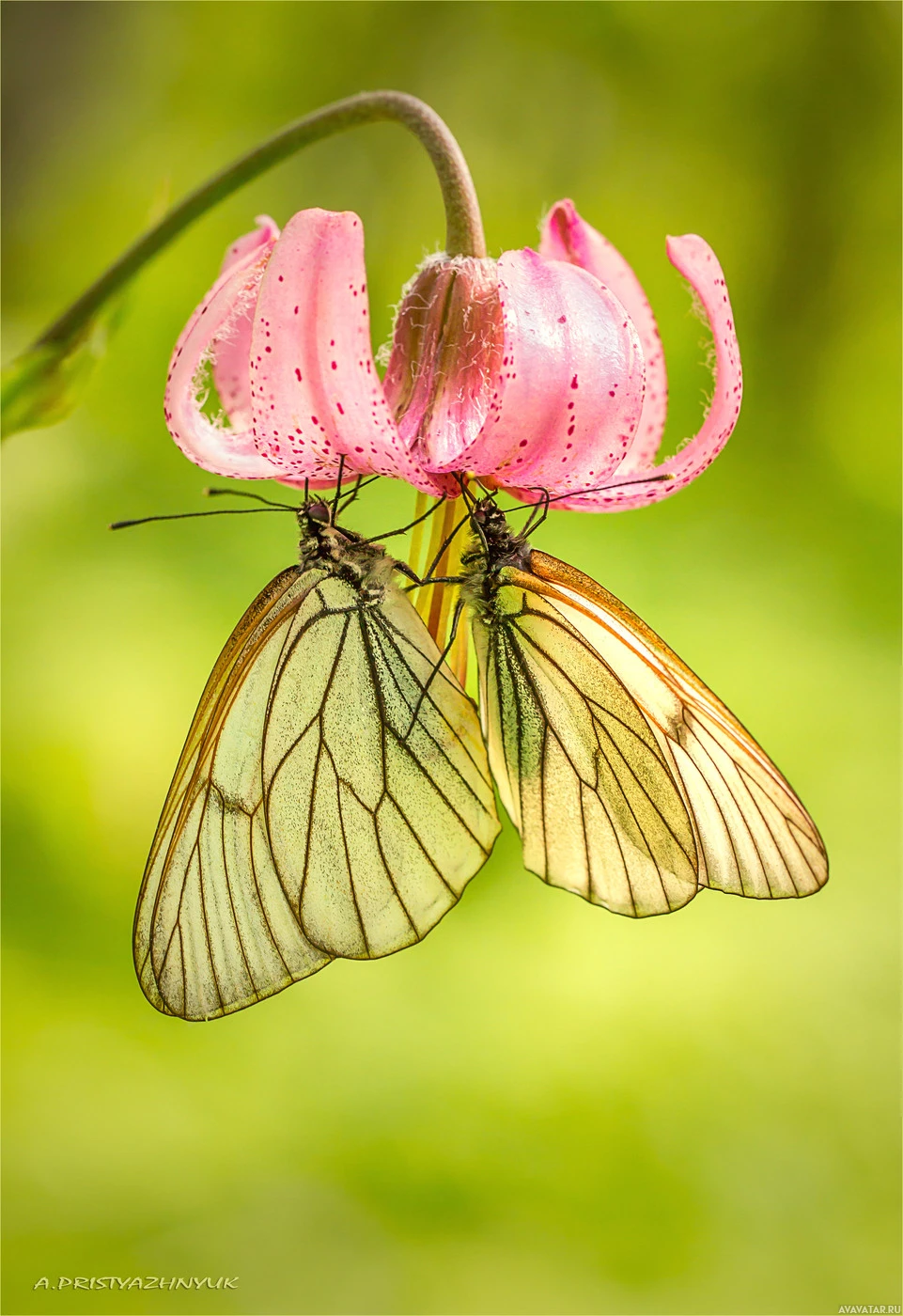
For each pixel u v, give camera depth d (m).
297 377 0.36
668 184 0.77
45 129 0.82
